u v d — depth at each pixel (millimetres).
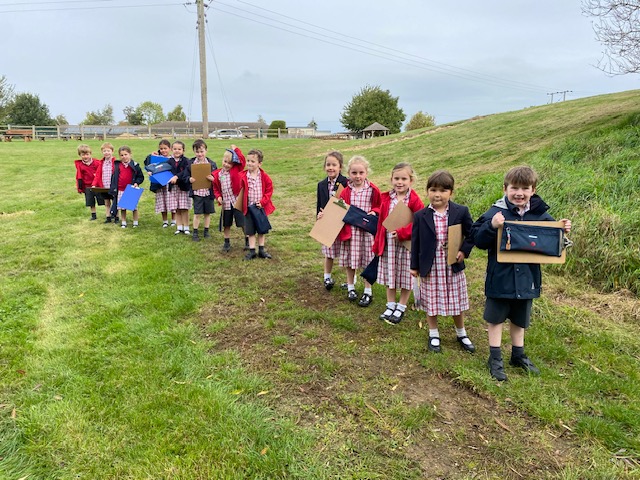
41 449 2484
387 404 2920
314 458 2432
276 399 2973
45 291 4902
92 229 7879
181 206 7445
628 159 6953
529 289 3127
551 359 3482
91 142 27781
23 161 17969
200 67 29078
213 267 5805
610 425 2656
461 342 3701
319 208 5211
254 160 5934
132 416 2738
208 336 3883
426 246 3586
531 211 3186
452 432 2664
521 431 2668
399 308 4191
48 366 3314
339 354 3568
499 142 12594
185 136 35969
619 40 8086
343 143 22875
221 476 2297
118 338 3771
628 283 4629
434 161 12367
